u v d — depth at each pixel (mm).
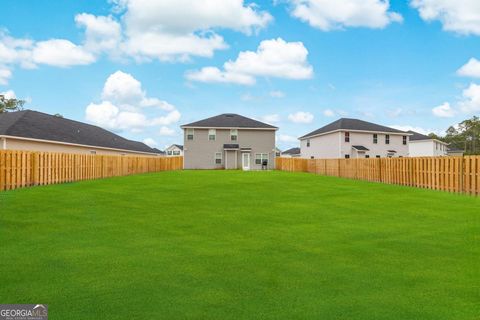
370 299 5293
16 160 16375
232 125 51562
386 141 54344
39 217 10453
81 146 36156
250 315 4805
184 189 17391
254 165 51562
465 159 15617
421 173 18734
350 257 7223
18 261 6820
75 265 6641
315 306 5066
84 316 4746
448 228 9547
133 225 9852
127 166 30125
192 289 5621
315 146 59156
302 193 16297
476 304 5121
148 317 4730
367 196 15328
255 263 6852
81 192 15539
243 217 11031
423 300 5254
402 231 9289
